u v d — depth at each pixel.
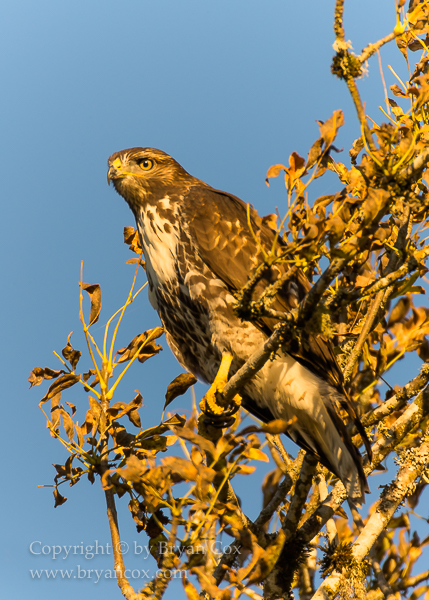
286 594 6.61
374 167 4.23
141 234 9.04
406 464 6.77
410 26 6.30
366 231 4.09
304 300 4.26
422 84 5.52
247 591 6.59
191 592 4.80
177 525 4.84
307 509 7.64
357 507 6.71
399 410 7.44
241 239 8.33
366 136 4.21
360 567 6.40
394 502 6.62
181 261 8.55
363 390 7.45
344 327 7.56
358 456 6.96
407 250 5.15
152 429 6.59
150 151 9.38
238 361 8.29
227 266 8.23
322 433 7.62
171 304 8.95
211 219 8.46
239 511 6.40
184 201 8.70
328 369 7.62
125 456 6.46
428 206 5.32
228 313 8.20
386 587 6.32
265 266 4.26
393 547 7.37
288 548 6.64
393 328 7.54
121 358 7.02
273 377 7.81
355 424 7.06
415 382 7.04
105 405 6.71
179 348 9.51
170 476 5.08
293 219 4.74
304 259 4.29
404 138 4.29
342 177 6.77
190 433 4.68
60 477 6.59
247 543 4.83
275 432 4.62
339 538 7.33
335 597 6.40
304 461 6.91
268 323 7.88
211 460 5.00
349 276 6.37
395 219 6.15
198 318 8.69
